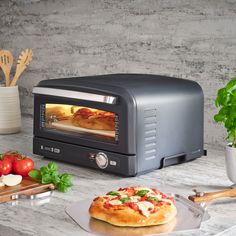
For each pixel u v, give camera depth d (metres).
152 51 2.48
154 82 1.98
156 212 1.40
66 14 2.80
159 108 1.87
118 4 2.56
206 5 2.27
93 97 1.83
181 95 1.97
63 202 1.61
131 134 1.79
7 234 1.41
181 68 2.39
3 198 1.61
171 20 2.39
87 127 1.92
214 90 2.29
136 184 1.78
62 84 1.96
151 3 2.44
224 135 2.28
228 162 1.69
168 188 1.73
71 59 2.82
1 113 2.60
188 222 1.41
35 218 1.47
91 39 2.71
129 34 2.55
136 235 1.33
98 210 1.42
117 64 2.62
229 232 1.39
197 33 2.31
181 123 1.98
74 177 1.87
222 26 2.23
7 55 2.64
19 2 3.03
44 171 1.74
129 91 1.80
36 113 2.07
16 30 3.08
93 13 2.68
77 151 1.95
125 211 1.39
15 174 1.84
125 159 1.81
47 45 2.93
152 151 1.87
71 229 1.38
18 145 2.37
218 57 2.26
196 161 2.10
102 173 1.92
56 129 2.03
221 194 1.58
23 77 3.09
